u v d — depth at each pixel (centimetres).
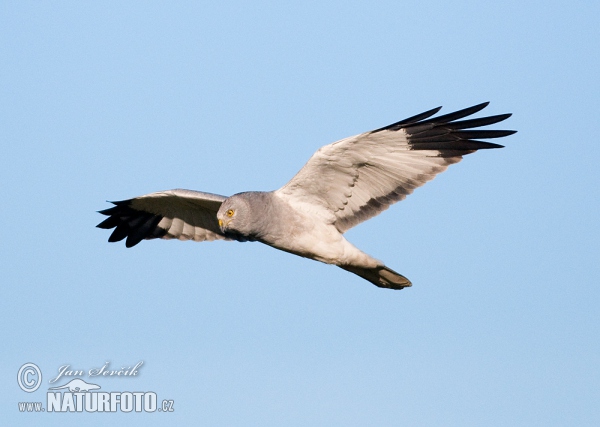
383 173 1323
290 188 1352
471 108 1299
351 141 1279
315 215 1362
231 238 1588
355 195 1349
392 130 1275
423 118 1274
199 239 1614
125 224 1634
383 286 1438
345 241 1364
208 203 1520
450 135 1305
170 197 1539
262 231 1364
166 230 1620
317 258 1378
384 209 1342
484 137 1305
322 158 1301
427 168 1316
